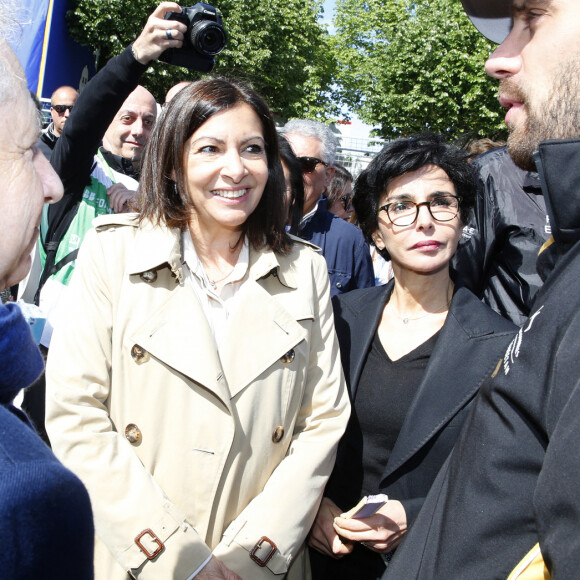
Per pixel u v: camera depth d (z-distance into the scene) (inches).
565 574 33.0
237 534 62.7
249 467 66.3
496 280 97.7
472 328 73.0
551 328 39.4
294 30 788.0
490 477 41.7
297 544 64.3
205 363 63.8
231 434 63.7
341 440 78.9
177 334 65.1
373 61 793.6
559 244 43.4
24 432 32.0
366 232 87.6
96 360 64.3
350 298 86.7
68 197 107.6
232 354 66.9
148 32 99.2
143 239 68.7
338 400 72.6
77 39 574.2
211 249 73.4
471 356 71.1
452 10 706.2
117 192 112.7
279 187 75.6
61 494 30.3
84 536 31.6
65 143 103.5
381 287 86.8
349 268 141.2
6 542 28.5
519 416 40.9
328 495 79.2
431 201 76.5
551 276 42.4
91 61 631.8
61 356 64.2
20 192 38.9
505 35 49.9
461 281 80.7
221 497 64.3
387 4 1012.5
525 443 40.1
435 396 70.4
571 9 41.1
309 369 73.7
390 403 75.5
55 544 30.0
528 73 44.1
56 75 545.6
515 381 40.8
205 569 58.9
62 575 30.4
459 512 43.4
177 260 67.0
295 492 65.6
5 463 29.9
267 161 74.4
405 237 76.8
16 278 42.9
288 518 64.1
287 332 69.5
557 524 34.2
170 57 104.0
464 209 79.7
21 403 97.6
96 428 61.9
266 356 67.7
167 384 64.2
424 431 69.5
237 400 66.0
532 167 47.7
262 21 712.4
